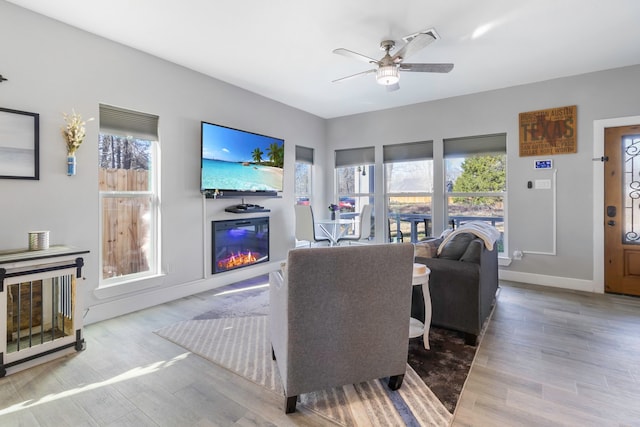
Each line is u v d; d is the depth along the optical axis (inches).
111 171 121.3
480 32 111.9
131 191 127.3
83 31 110.0
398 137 202.8
